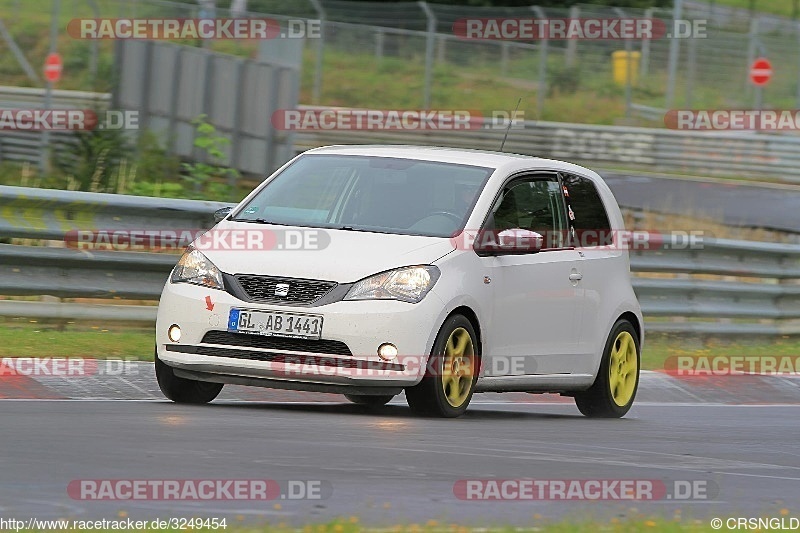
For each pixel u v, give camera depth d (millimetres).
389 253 28625
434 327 28141
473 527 16891
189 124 77125
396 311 27859
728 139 108000
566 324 32562
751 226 84312
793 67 129500
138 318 39688
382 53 119375
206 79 76000
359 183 30969
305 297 28031
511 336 30703
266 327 28000
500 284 30250
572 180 34312
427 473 21078
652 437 28766
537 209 32469
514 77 119688
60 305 38375
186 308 28562
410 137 99188
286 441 23453
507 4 139125
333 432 25094
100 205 39062
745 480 22953
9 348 34094
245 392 32812
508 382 30766
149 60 82250
